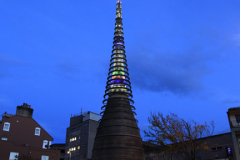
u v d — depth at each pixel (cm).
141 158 4962
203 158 4559
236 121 4281
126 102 5744
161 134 3916
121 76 6178
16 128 5753
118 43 6862
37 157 5269
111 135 4991
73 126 9056
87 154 7775
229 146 4209
